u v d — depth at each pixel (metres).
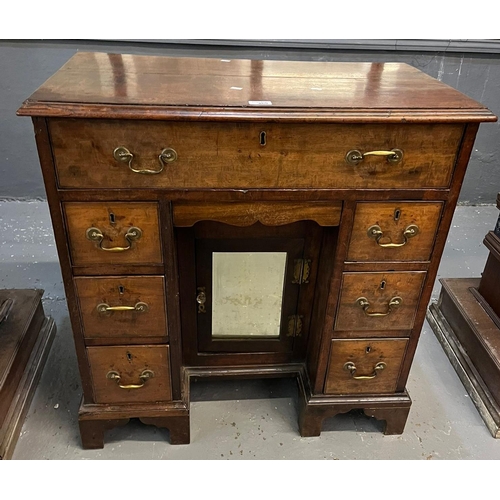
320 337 1.20
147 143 0.92
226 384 1.48
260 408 1.41
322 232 1.18
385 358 1.23
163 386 1.22
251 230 1.17
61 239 1.00
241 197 0.99
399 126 0.94
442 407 1.43
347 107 0.93
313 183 0.99
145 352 1.16
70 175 0.93
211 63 1.28
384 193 1.01
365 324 1.17
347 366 1.23
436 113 0.93
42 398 1.40
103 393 1.21
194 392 1.45
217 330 1.34
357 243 1.07
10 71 2.13
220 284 1.26
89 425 1.23
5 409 1.25
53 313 1.74
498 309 1.52
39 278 1.92
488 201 2.57
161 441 1.30
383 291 1.13
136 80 1.06
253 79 1.13
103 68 1.16
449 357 1.60
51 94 0.92
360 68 1.30
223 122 0.91
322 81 1.14
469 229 2.35
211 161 0.94
